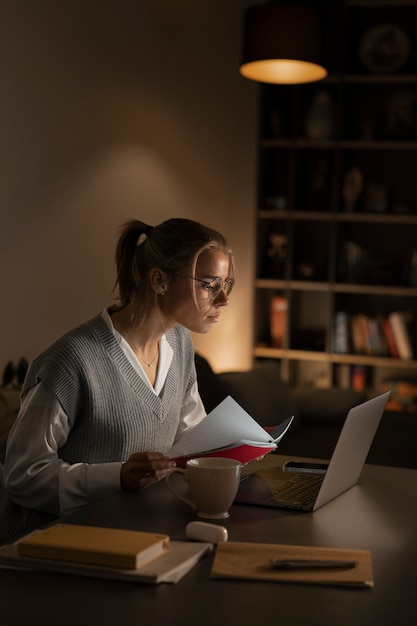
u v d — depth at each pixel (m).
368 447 1.76
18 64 3.03
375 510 1.56
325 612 1.08
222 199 4.86
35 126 3.14
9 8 2.96
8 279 3.04
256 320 5.43
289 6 3.94
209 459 1.53
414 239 5.41
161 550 1.25
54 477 1.69
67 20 3.30
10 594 1.13
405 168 5.38
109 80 3.62
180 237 1.88
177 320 1.90
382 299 5.48
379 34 5.24
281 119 5.33
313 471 1.82
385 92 5.39
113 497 1.60
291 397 4.27
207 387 3.64
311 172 5.51
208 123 4.65
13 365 3.07
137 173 3.90
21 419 1.78
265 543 1.34
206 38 4.59
